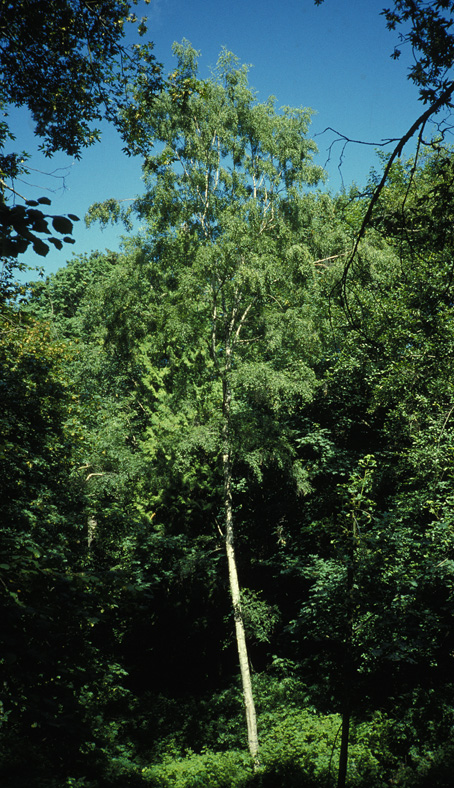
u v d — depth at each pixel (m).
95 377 24.03
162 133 17.36
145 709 18.97
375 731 13.43
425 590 12.28
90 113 7.53
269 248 17.02
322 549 18.70
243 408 18.50
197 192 18.00
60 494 13.62
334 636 10.97
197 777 12.00
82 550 13.70
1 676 4.17
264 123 17.77
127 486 18.05
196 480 21.72
